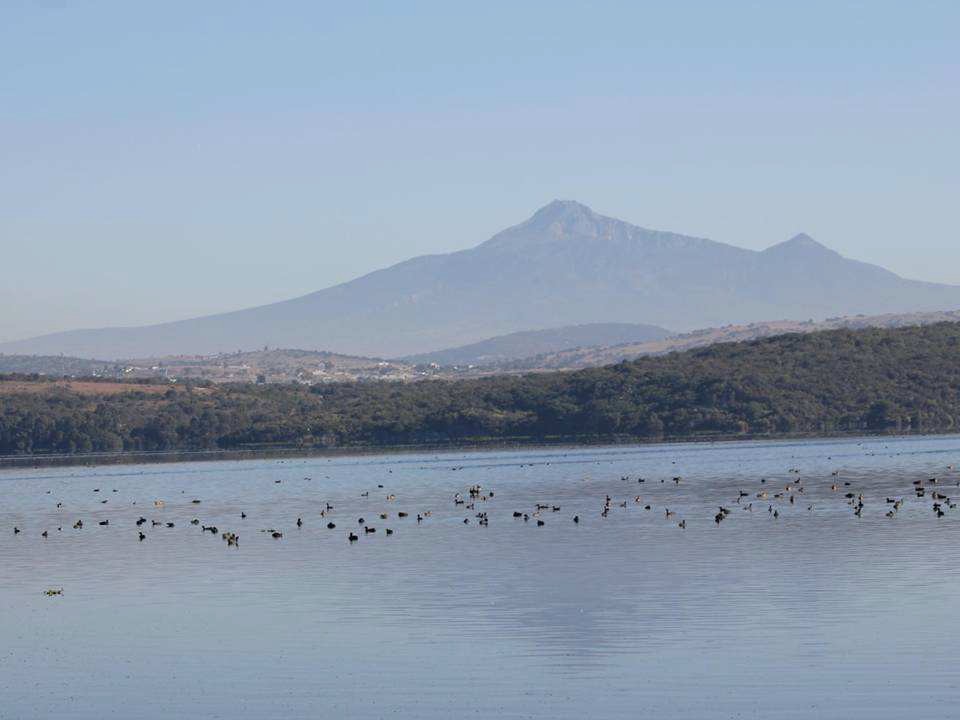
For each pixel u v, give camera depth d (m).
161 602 67.12
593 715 45.00
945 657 49.91
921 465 151.00
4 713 47.53
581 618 59.00
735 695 46.44
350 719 45.59
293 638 57.06
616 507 110.12
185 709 47.28
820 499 111.38
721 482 136.12
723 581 67.19
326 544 89.50
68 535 102.50
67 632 60.03
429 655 53.28
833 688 46.72
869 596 61.44
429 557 80.38
